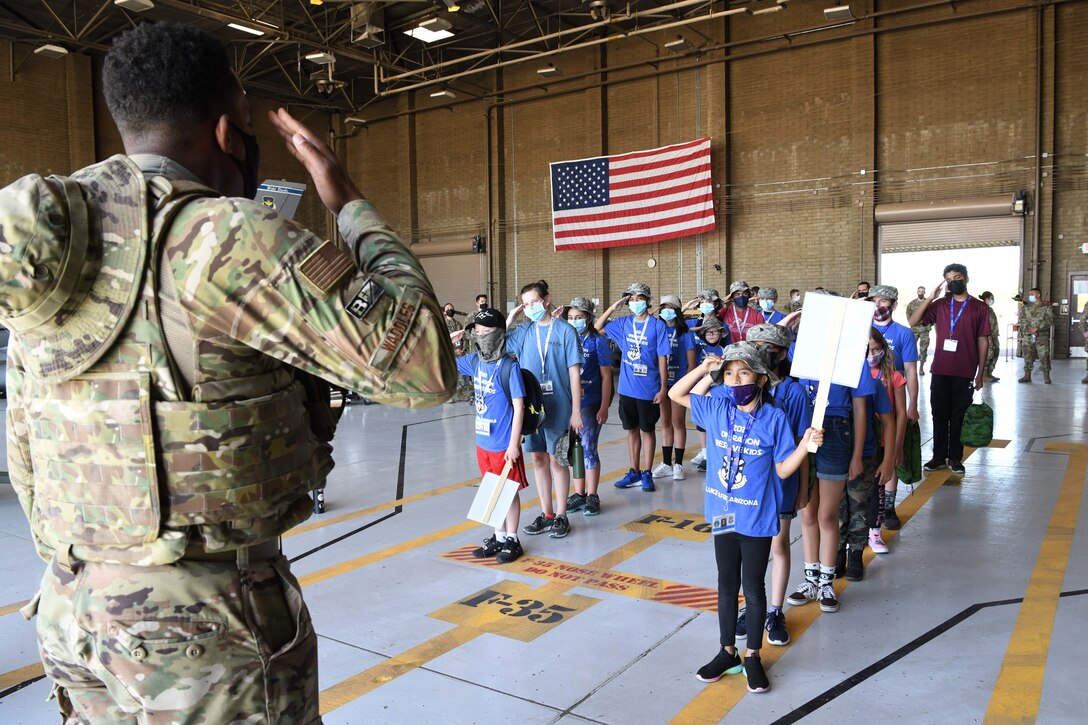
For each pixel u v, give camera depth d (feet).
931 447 27.55
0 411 38.01
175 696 3.76
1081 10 51.67
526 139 71.72
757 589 10.39
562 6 63.57
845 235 58.54
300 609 4.20
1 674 11.01
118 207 3.69
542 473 17.85
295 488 4.05
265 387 3.93
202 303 3.62
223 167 4.36
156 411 3.63
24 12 58.90
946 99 55.21
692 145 62.03
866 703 9.89
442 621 12.75
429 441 30.83
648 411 21.70
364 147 80.79
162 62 3.99
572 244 67.62
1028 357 45.57
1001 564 15.01
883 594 13.69
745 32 61.31
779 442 10.23
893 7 56.44
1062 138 52.80
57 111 63.26
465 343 41.39
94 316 3.63
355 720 9.64
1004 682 10.32
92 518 3.73
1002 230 54.60
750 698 10.10
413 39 68.90
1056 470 22.88
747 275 62.34
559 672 10.89
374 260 4.04
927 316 23.22
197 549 3.82
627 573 14.96
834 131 58.44
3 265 3.39
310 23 62.13
